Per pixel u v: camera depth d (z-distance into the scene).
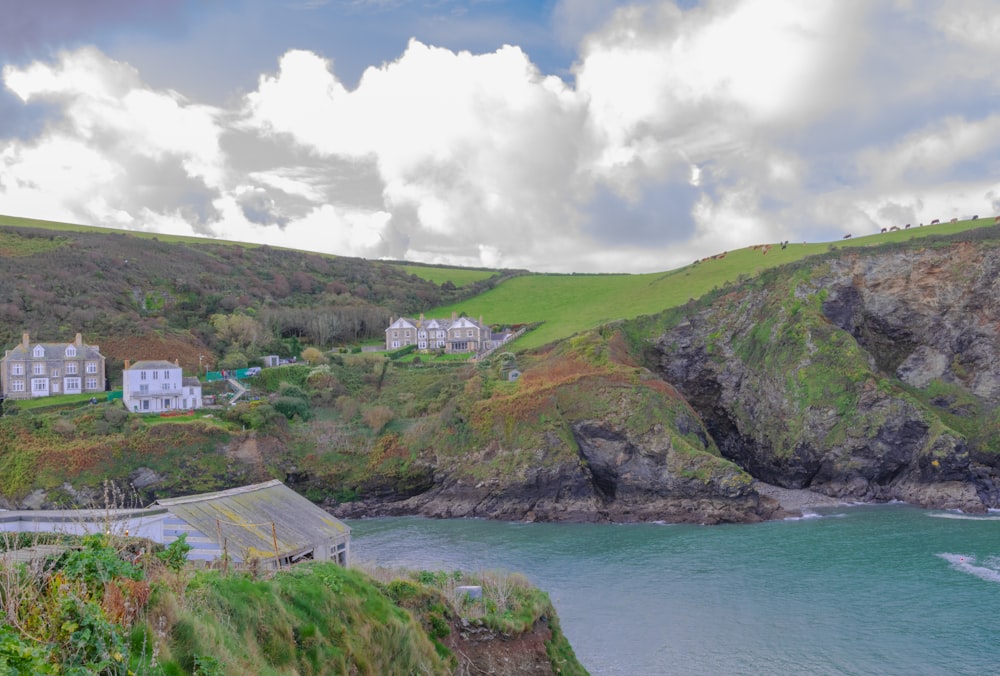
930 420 111.38
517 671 35.91
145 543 24.78
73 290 144.12
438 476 109.69
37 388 119.56
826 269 135.00
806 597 63.59
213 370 134.25
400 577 38.81
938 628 55.53
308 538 45.84
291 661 23.98
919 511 101.62
